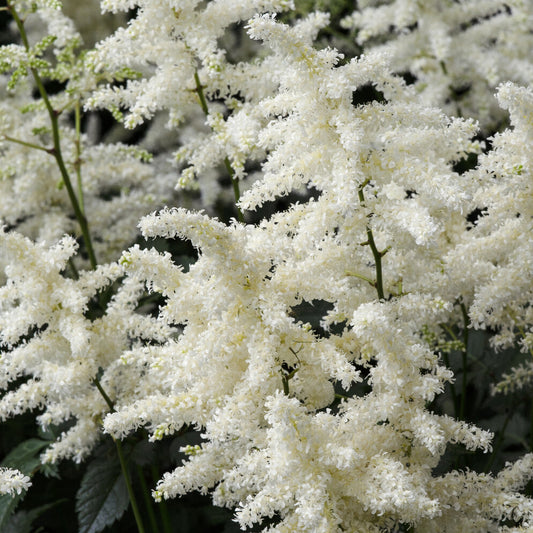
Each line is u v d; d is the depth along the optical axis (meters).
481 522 1.49
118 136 1.99
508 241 1.54
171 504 1.71
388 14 1.88
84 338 1.52
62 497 1.74
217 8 1.60
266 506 1.44
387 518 1.48
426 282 1.53
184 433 1.61
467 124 1.48
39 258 1.54
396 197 1.48
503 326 1.64
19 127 1.83
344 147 1.45
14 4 1.67
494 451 1.66
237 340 1.46
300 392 1.49
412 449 1.49
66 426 1.66
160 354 1.48
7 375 1.55
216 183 1.86
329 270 1.49
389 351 1.45
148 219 1.42
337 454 1.43
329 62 1.45
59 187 1.80
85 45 2.07
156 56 1.62
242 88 1.64
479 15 1.91
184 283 1.46
